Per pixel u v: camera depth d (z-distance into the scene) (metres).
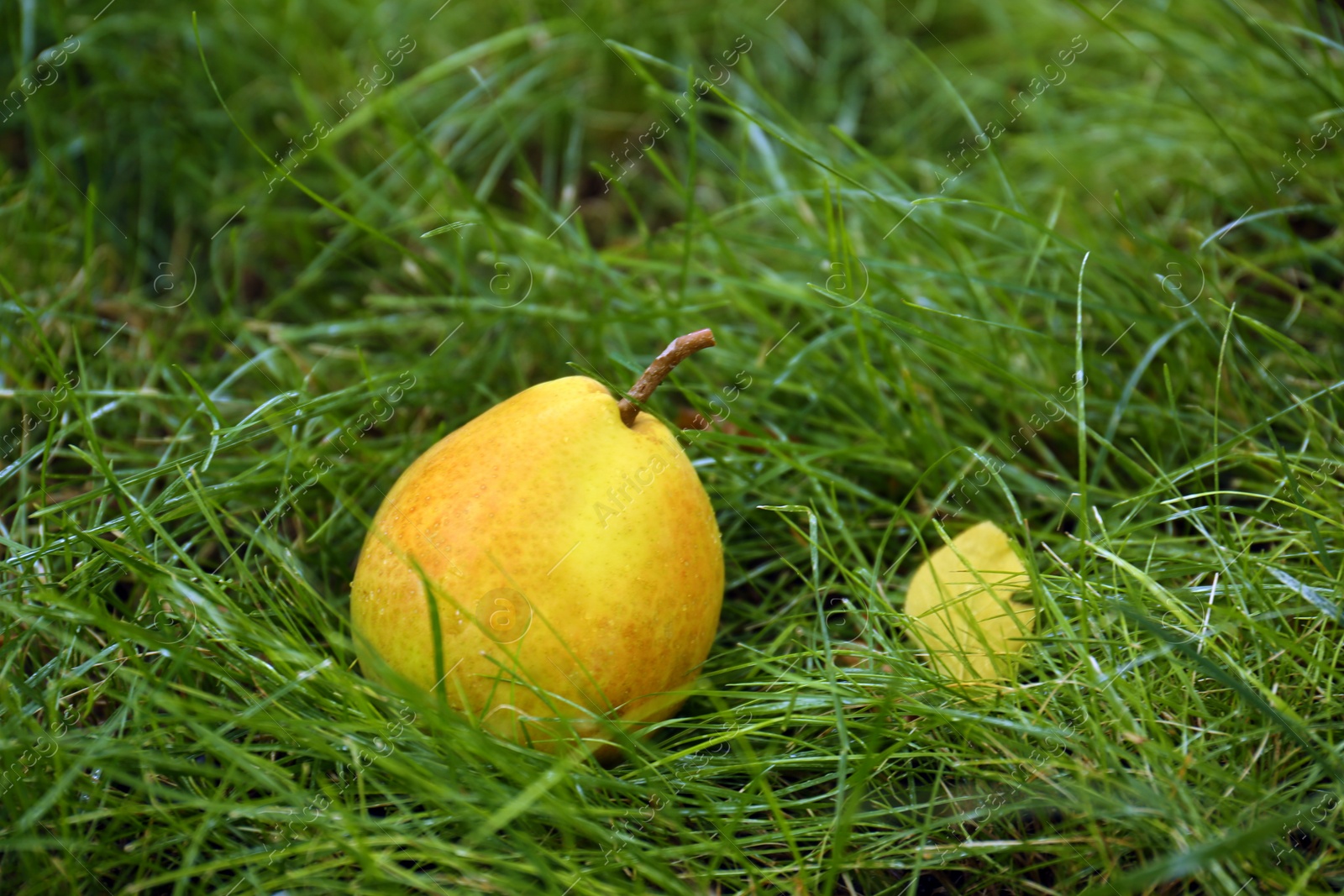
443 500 0.42
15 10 0.59
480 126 0.61
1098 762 0.42
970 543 0.46
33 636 0.43
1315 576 0.45
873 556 0.50
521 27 0.66
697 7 0.70
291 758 0.43
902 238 0.55
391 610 0.42
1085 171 0.60
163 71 0.60
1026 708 0.44
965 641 0.45
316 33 0.65
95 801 0.42
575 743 0.42
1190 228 0.52
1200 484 0.47
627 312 0.54
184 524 0.47
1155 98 0.59
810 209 0.57
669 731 0.45
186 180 0.60
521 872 0.41
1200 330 0.51
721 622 0.49
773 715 0.45
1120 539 0.47
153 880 0.40
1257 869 0.40
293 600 0.46
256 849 0.41
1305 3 0.58
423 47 0.67
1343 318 0.52
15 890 0.41
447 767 0.42
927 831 0.42
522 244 0.56
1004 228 0.56
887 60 0.69
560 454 0.42
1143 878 0.38
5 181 0.56
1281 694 0.43
